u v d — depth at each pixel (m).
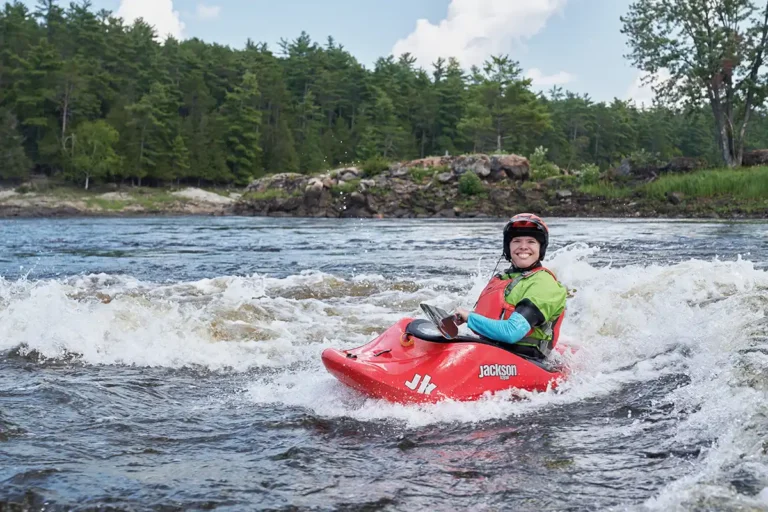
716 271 7.95
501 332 4.36
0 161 65.81
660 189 32.88
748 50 40.91
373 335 6.38
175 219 37.28
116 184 74.75
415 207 37.12
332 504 2.89
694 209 30.27
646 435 3.68
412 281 9.73
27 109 73.88
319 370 5.25
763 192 30.64
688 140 136.75
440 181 38.44
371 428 3.88
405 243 17.23
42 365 5.37
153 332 6.19
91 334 6.03
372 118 104.81
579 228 21.30
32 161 71.50
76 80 74.75
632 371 5.01
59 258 14.01
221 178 81.38
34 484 3.08
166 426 3.96
